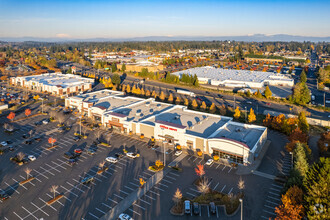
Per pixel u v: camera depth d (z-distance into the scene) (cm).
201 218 4250
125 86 14512
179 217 4275
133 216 4275
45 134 7894
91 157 6419
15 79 15425
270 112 10156
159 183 5284
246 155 6003
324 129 8544
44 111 10281
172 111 9200
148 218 4234
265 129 7338
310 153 6188
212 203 4456
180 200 4688
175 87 15450
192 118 8412
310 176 4303
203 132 7225
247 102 11844
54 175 5566
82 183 5238
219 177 5538
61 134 7912
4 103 11188
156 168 5794
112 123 8325
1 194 4772
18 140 7412
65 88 13188
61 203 4612
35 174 5597
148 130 7681
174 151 6812
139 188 5091
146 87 15388
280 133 8194
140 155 6562
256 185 5216
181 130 6956
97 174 5606
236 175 5631
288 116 9575
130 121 7969
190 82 15938
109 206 4534
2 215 4284
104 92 12438
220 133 7169
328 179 3891
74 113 10050
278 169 5869
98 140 7475
